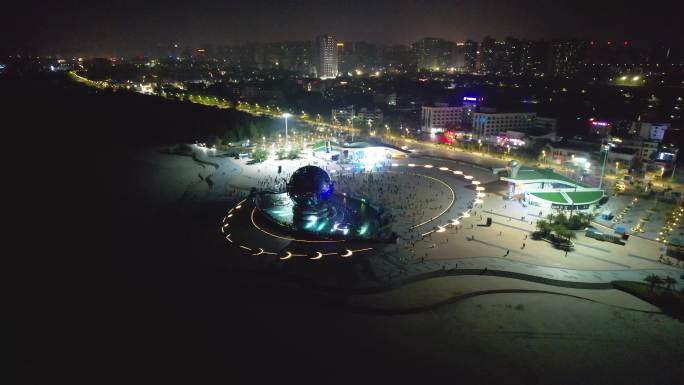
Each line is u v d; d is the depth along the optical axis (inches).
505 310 3201.3
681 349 2778.1
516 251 4242.1
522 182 6186.0
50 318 3038.9
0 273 3732.8
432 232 4726.9
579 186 6028.5
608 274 3784.5
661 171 6963.6
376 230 4800.7
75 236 4598.9
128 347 2716.5
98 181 6825.8
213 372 2493.8
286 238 4522.6
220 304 3230.8
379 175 7209.6
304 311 3152.1
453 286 3545.8
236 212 5354.3
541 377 2504.9
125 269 3809.1
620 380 2495.1
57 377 2448.3
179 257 4047.7
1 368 2516.0
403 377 2482.8
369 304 3230.8
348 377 2472.9
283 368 2534.5
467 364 2603.3
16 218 5167.3
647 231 4783.5
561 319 3093.0
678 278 3715.6
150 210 5472.4
